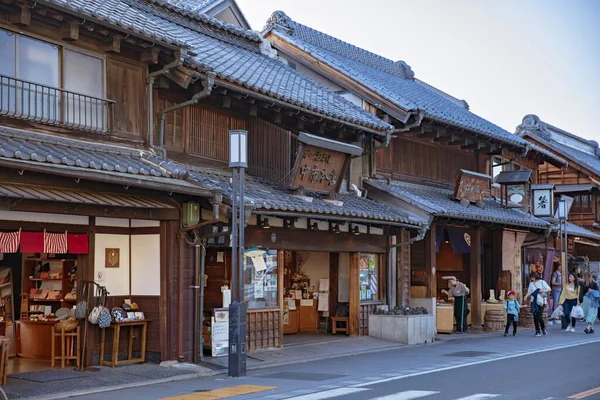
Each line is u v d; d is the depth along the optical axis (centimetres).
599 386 1177
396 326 1964
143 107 1454
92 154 1275
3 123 1197
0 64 1197
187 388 1198
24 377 1230
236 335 1351
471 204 2516
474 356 1662
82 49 1334
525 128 4100
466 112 2897
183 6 2095
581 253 3825
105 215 1309
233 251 1361
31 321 1477
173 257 1415
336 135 2011
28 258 1570
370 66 2877
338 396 1089
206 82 1451
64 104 1292
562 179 3922
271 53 2266
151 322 1414
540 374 1327
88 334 1336
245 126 1778
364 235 2020
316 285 2123
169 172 1338
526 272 2853
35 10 1206
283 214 1550
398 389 1155
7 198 1144
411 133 2336
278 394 1122
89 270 1334
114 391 1167
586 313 2362
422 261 2269
